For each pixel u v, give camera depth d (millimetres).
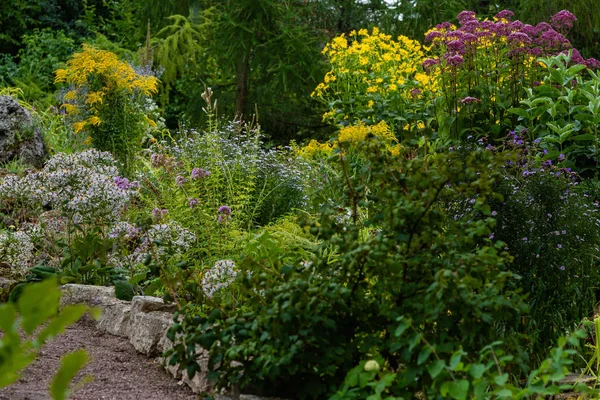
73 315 1134
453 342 2574
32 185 5449
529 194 4320
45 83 16516
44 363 3611
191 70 14703
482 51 7727
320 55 13430
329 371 2689
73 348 3998
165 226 5059
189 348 2824
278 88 13469
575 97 7184
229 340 2807
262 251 4699
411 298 2705
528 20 13281
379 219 2875
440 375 2469
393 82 9266
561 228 4246
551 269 4074
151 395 3301
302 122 14289
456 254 2736
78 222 5477
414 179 2781
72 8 19859
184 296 4660
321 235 2900
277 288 2764
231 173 6770
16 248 5426
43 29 18016
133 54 14516
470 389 2414
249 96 13922
